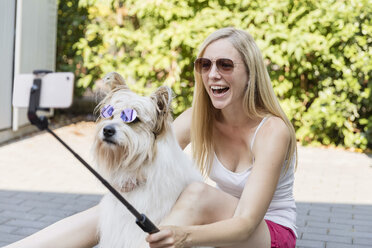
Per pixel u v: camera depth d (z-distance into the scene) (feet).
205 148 10.06
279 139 8.86
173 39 26.27
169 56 27.17
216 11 26.53
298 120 28.09
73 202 17.06
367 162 24.16
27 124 27.99
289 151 9.23
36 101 6.28
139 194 8.56
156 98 8.64
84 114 33.17
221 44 9.10
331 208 17.21
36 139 26.53
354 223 15.78
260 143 8.98
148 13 27.53
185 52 27.66
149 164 8.51
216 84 9.11
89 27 28.99
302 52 25.23
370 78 26.23
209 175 10.20
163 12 26.84
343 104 26.40
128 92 8.70
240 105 9.30
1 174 19.97
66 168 21.31
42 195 17.61
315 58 27.02
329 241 14.28
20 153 23.53
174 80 26.99
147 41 27.27
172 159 8.61
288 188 9.73
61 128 29.30
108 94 8.87
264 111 9.36
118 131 8.18
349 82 26.08
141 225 7.19
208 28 26.40
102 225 8.87
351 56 25.96
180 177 8.70
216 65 9.07
